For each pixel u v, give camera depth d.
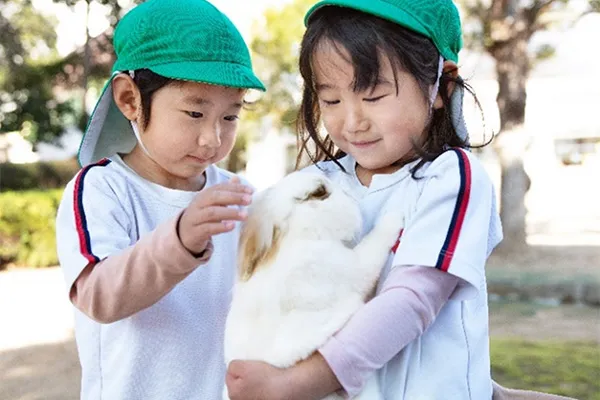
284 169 18.59
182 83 1.54
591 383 5.08
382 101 1.43
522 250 11.27
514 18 10.74
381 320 1.26
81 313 1.66
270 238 1.37
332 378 1.25
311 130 1.72
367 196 1.52
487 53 11.30
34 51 16.44
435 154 1.49
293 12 11.42
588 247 12.16
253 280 1.37
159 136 1.59
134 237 1.64
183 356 1.65
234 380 1.29
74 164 17.73
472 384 1.43
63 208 1.57
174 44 1.55
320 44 1.46
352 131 1.46
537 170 20.30
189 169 1.64
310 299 1.30
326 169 1.70
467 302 1.46
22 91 15.62
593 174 20.06
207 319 1.69
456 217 1.34
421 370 1.37
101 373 1.63
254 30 11.60
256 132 15.91
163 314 1.64
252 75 1.60
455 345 1.40
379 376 1.38
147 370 1.62
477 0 10.89
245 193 1.23
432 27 1.46
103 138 1.80
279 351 1.29
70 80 14.27
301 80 1.77
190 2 1.62
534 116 20.38
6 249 11.64
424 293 1.29
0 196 11.81
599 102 20.00
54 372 5.82
